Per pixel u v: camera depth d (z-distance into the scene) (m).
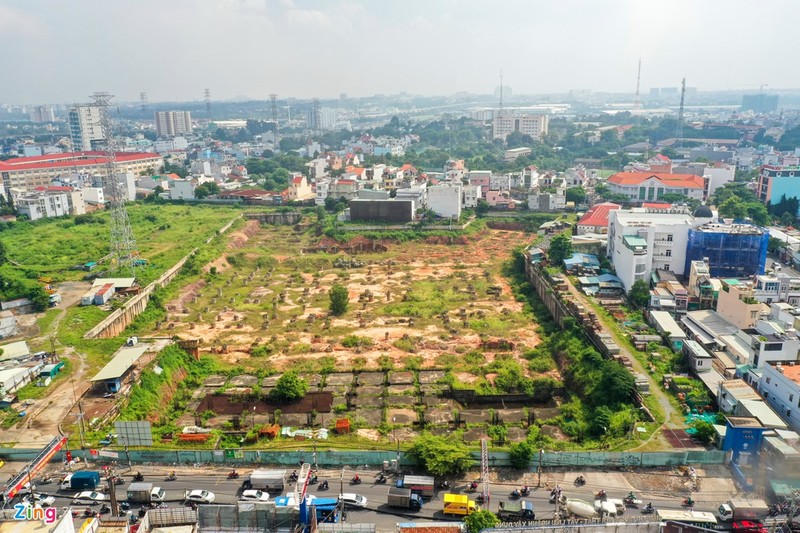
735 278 137.75
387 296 159.38
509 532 55.28
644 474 79.62
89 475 76.88
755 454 79.38
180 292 160.62
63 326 128.25
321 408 102.00
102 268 169.62
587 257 163.38
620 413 92.94
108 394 100.94
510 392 108.31
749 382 98.31
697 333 116.38
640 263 140.25
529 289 163.00
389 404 103.38
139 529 58.09
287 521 60.44
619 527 56.41
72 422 92.81
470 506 71.50
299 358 122.19
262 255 198.25
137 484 74.81
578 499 74.44
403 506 73.56
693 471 78.75
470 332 134.62
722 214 197.50
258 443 90.50
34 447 85.88
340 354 123.94
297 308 152.25
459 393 108.06
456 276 178.12
